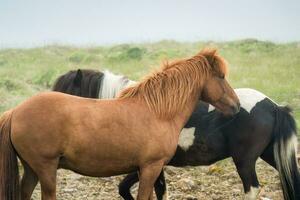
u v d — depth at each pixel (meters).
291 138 10.65
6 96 19.67
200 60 9.88
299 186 10.58
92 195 12.07
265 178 13.07
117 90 11.17
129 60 26.48
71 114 8.66
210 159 11.09
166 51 27.22
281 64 24.77
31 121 8.55
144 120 9.13
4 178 8.58
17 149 8.64
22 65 26.67
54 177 8.70
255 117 10.66
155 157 9.14
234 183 12.80
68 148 8.67
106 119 8.84
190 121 10.93
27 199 9.05
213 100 10.02
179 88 9.59
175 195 11.95
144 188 9.14
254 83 20.92
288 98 19.05
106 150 8.84
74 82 11.32
